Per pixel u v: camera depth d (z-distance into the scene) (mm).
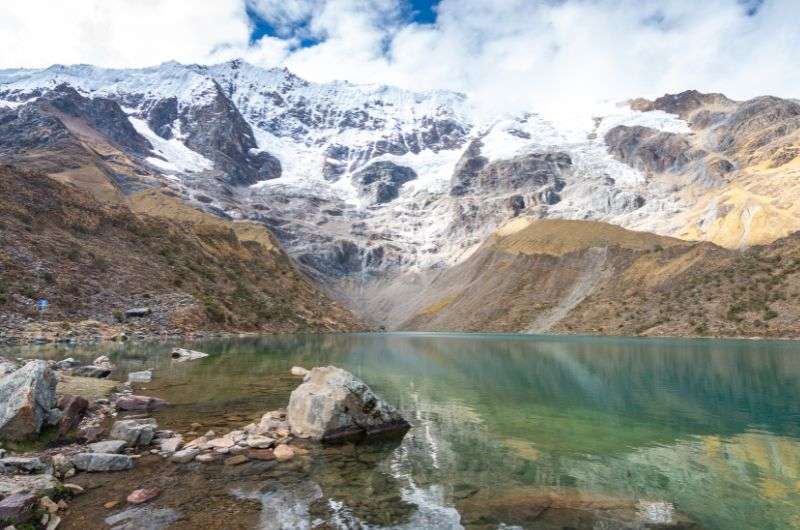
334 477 15078
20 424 16609
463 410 26766
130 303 82188
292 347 73562
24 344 53188
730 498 13617
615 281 161250
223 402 26234
